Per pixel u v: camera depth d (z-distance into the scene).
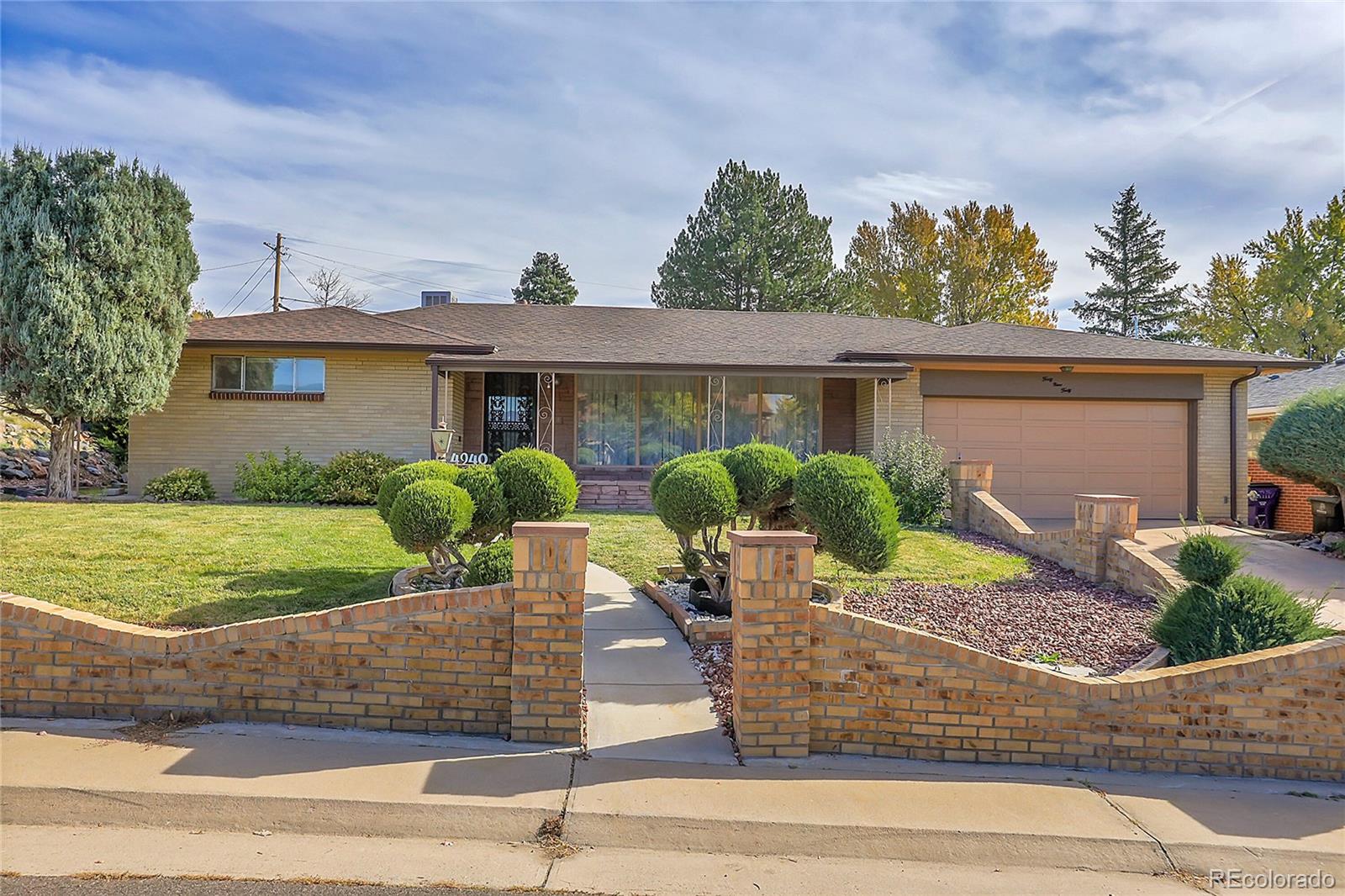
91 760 3.98
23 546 7.90
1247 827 3.79
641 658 6.07
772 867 3.33
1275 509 15.82
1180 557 6.30
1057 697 4.48
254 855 3.24
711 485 7.11
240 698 4.55
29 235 11.84
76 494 13.40
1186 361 14.66
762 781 4.07
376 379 14.91
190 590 6.62
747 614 4.40
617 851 3.42
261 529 9.57
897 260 38.06
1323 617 7.39
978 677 4.48
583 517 12.41
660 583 8.20
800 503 7.07
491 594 4.54
